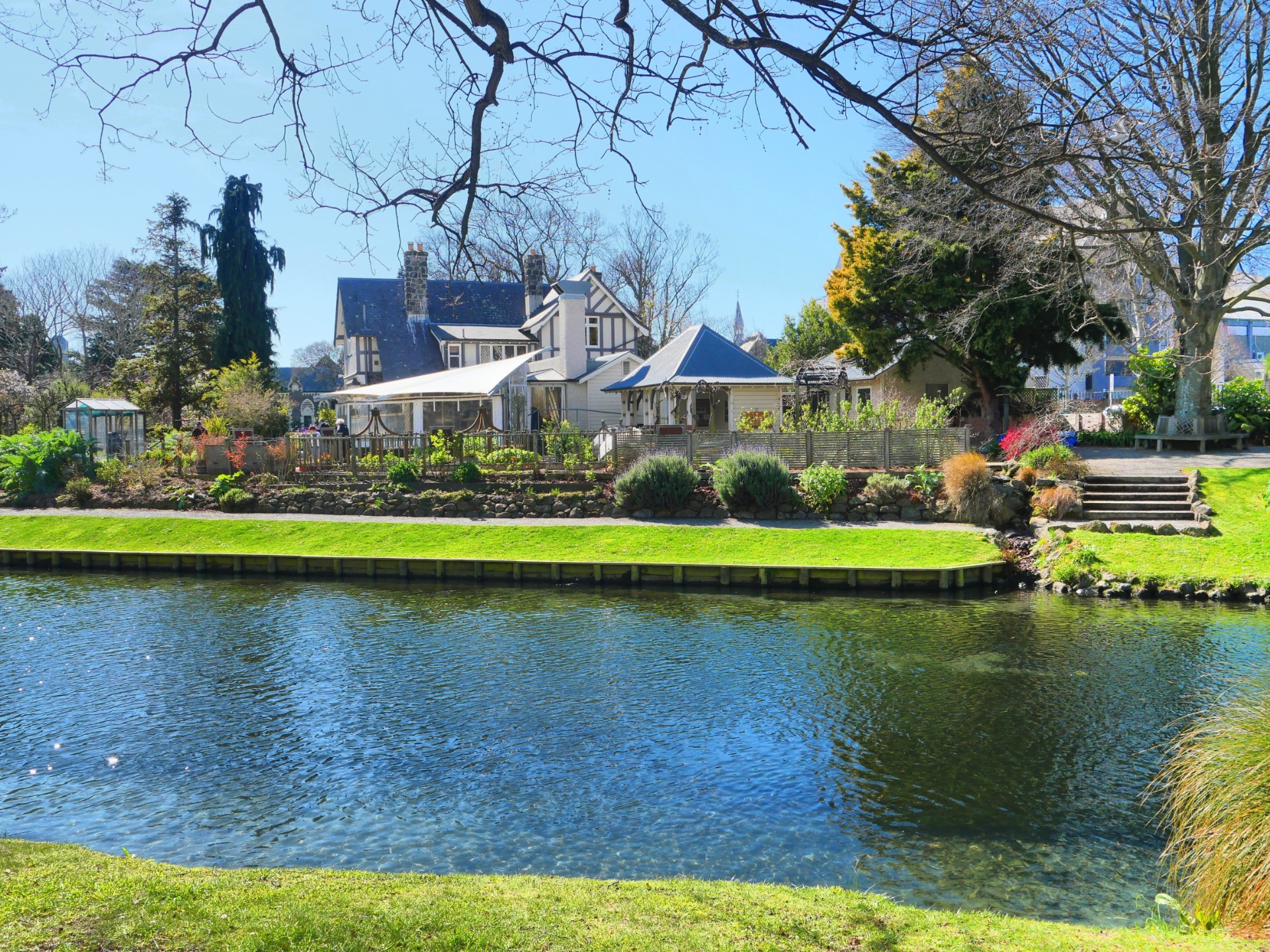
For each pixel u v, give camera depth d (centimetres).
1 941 493
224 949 491
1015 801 962
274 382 5297
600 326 5066
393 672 1485
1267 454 2995
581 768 1073
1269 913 587
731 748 1134
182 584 2341
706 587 2230
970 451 2744
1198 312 3045
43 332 6594
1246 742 660
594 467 3011
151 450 3500
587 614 1928
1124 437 3381
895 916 593
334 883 629
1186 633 1645
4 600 2114
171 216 5312
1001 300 3084
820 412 3334
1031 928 578
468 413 4153
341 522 2825
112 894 572
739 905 608
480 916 561
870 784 1014
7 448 3334
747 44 552
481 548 2528
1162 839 871
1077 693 1316
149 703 1326
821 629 1752
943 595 2084
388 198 709
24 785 1031
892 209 3344
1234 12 2080
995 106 615
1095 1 792
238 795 1002
